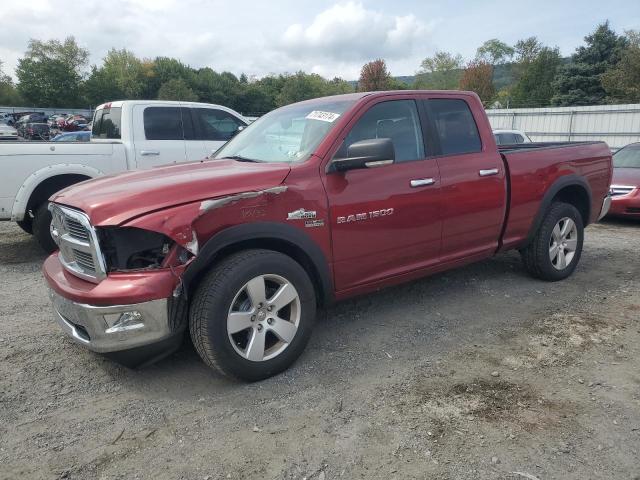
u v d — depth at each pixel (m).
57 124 44.69
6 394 3.25
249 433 2.84
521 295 5.00
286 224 3.37
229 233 3.14
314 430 2.86
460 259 4.55
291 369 3.54
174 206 3.02
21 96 72.88
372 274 3.95
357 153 3.47
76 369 3.57
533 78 58.69
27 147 6.32
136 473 2.54
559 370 3.50
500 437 2.77
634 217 8.98
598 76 43.12
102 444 2.76
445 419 2.94
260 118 4.89
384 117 4.04
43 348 3.90
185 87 69.31
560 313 4.53
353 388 3.29
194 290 3.21
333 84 95.62
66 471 2.55
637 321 4.34
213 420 2.97
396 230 3.97
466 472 2.51
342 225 3.65
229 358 3.16
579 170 5.43
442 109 4.45
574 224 5.40
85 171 6.75
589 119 24.36
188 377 3.45
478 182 4.48
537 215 5.05
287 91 85.69
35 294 5.21
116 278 2.98
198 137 8.52
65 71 71.75
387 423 2.91
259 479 2.49
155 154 8.02
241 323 3.20
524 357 3.70
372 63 65.56
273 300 3.33
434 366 3.57
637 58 37.25
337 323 4.35
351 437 2.79
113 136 8.26
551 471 2.51
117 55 77.19
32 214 7.11
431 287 5.24
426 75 76.38
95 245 3.00
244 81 100.94
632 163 10.17
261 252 3.28
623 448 2.68
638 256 6.59
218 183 3.23
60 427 2.91
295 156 3.74
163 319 2.99
